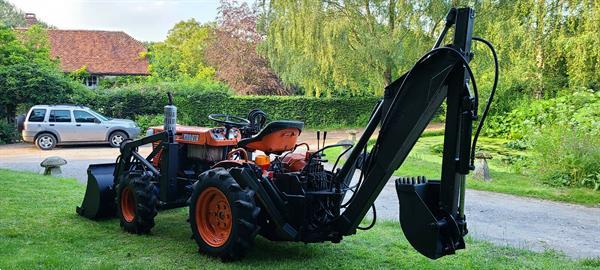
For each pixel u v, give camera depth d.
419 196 3.79
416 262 4.74
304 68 20.94
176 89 23.70
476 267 4.64
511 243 6.02
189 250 5.01
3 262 4.39
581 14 15.07
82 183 9.52
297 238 4.62
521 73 17.70
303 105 27.09
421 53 18.89
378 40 19.34
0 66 20.83
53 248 4.92
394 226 6.30
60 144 17.61
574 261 5.10
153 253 4.89
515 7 16.28
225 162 5.04
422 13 18.64
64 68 31.52
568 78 18.05
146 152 15.24
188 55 37.19
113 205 6.22
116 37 35.41
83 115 17.95
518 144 16.30
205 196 4.90
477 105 3.57
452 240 3.76
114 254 4.83
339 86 20.98
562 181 10.62
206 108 24.47
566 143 10.96
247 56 31.97
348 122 27.78
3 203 6.98
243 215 4.54
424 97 3.77
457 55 3.55
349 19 19.50
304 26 19.36
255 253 4.98
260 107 26.02
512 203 8.92
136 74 32.50
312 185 4.78
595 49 14.68
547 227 7.11
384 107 4.09
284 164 5.16
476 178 11.34
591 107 13.58
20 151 16.80
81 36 34.81
